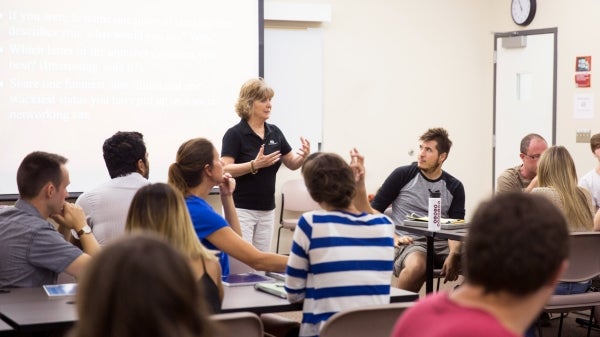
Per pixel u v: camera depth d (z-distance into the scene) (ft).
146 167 12.24
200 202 9.89
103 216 11.73
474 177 25.41
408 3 24.25
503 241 4.14
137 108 20.44
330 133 23.43
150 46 20.53
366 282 8.63
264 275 10.68
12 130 19.16
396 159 24.32
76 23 19.76
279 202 22.86
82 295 3.31
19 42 19.21
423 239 15.60
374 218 8.94
